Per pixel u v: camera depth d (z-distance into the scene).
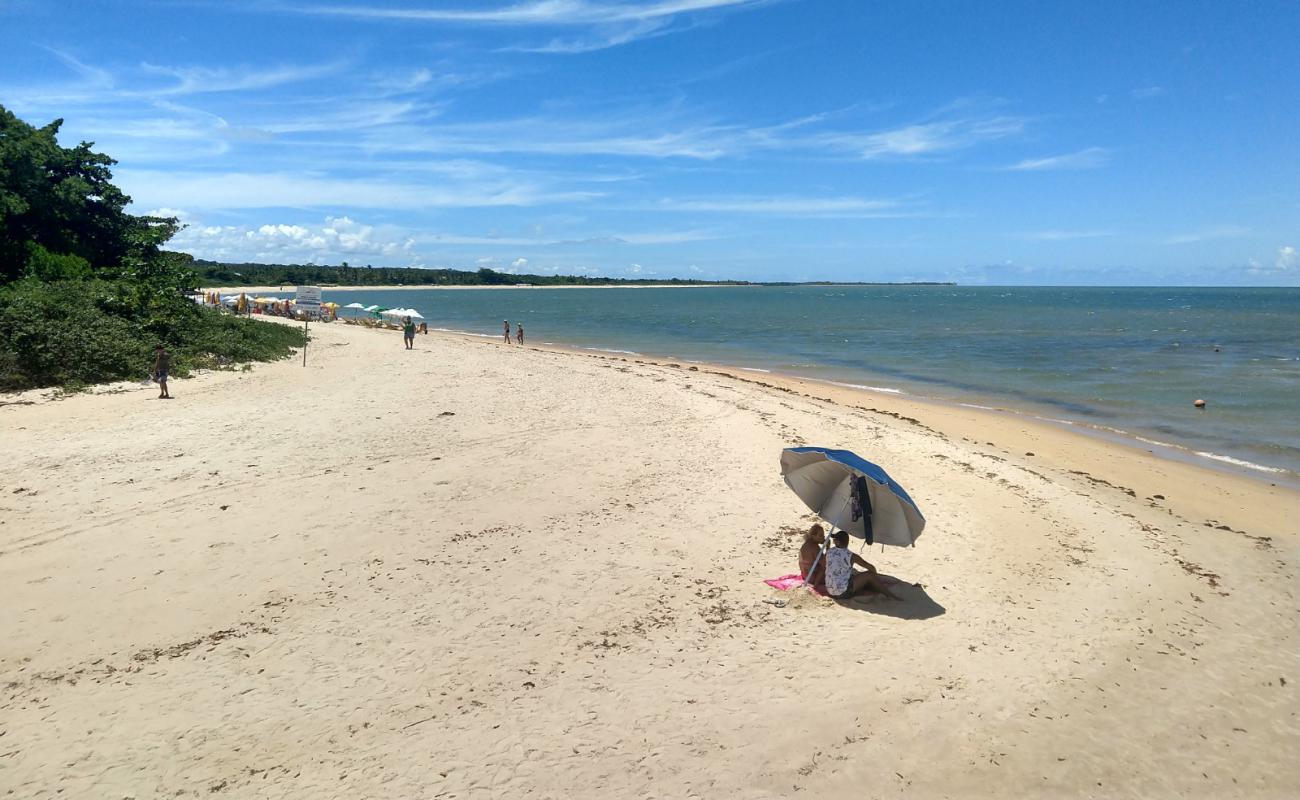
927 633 8.41
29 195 32.94
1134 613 9.37
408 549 10.12
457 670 7.21
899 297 192.62
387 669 7.18
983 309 109.69
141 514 10.96
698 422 19.17
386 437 16.30
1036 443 19.91
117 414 17.53
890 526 8.88
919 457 16.44
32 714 6.25
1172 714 7.21
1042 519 12.71
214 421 17.22
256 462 13.89
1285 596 10.23
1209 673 8.03
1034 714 7.02
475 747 6.07
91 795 5.34
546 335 62.06
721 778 5.85
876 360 41.09
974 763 6.27
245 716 6.36
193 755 5.83
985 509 13.05
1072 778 6.18
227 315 33.38
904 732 6.59
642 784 5.72
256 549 9.90
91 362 21.48
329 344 37.94
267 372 25.69
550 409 20.38
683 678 7.24
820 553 9.48
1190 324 69.62
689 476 14.16
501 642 7.78
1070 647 8.37
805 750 6.26
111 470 12.98
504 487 13.05
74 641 7.45
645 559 10.14
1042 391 29.16
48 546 9.68
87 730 6.07
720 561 10.20
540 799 5.50
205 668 7.07
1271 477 16.89
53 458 13.55
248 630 7.81
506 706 6.66
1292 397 27.00
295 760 5.83
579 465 14.66
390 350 36.25
